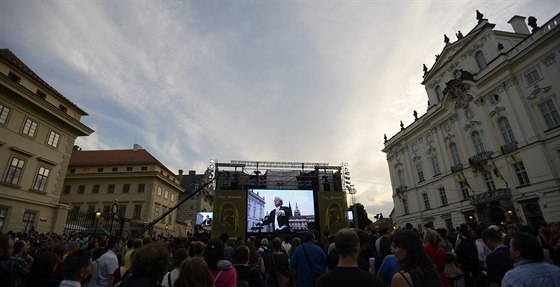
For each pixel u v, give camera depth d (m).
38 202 25.86
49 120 27.50
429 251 5.78
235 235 22.20
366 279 2.54
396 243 3.12
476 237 10.09
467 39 34.94
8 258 4.91
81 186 47.12
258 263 7.17
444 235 9.80
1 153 22.94
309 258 5.92
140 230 41.69
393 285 2.86
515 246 3.20
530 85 27.39
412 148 43.62
